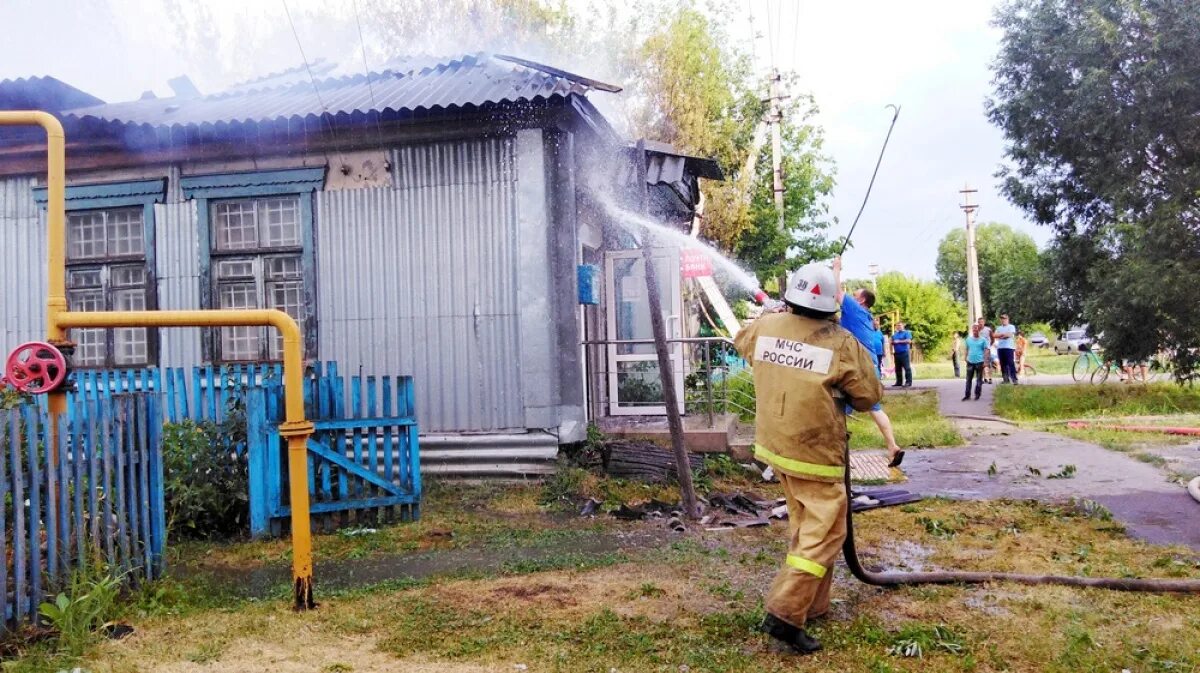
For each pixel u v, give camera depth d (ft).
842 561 18.28
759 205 73.05
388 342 29.84
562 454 28.73
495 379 29.07
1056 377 88.53
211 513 22.56
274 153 30.63
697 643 13.34
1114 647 12.94
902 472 31.12
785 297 14.07
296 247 30.58
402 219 29.84
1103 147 57.41
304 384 23.20
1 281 32.42
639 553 19.52
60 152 17.15
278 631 14.30
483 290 29.19
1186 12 51.29
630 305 37.81
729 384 42.73
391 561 19.66
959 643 13.09
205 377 30.14
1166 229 52.34
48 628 14.07
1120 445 35.19
